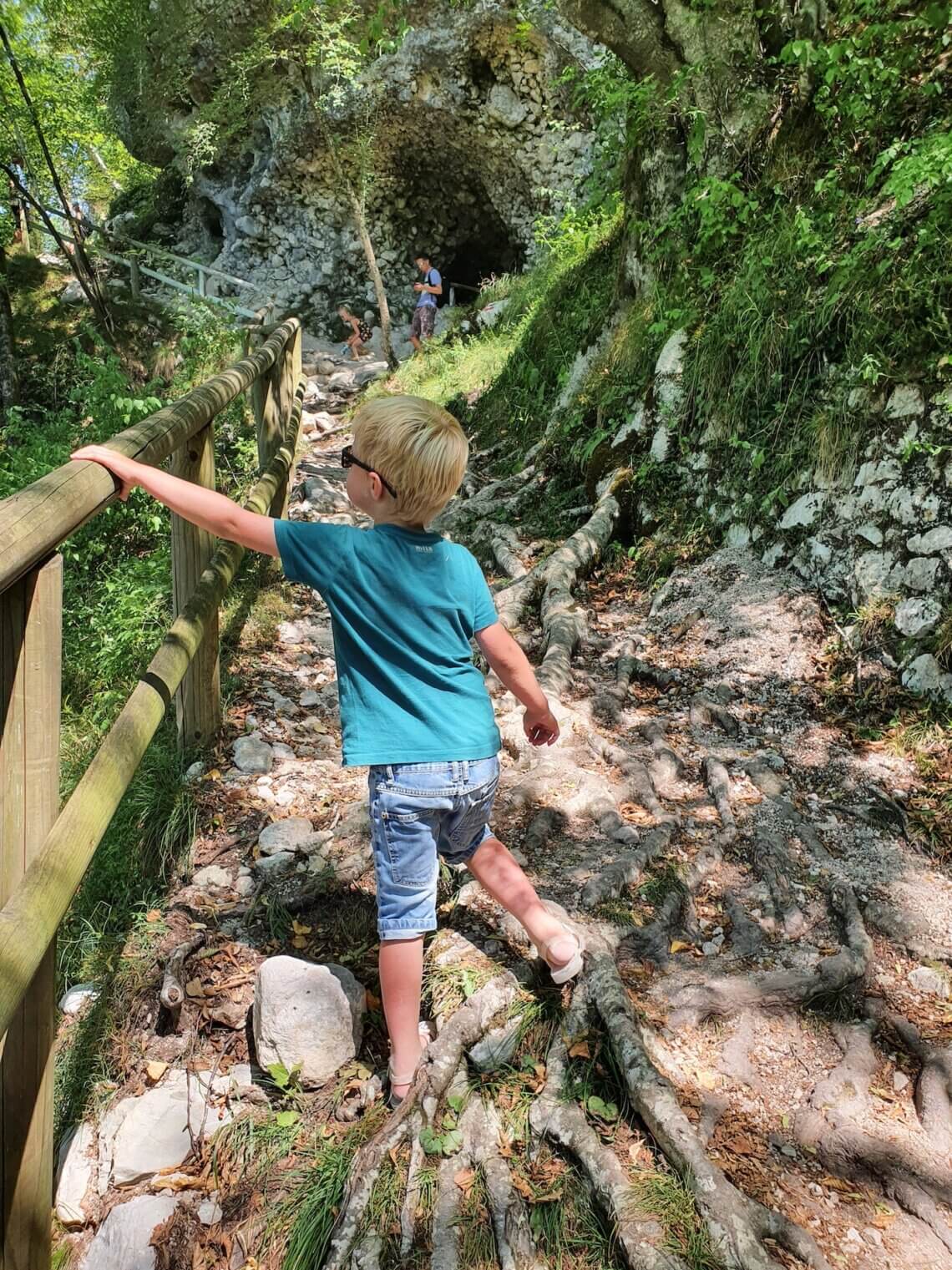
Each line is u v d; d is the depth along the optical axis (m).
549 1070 2.12
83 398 8.30
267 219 15.41
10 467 7.25
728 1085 2.18
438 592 2.01
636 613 4.57
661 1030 2.28
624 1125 2.01
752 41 5.06
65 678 4.55
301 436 8.80
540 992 2.31
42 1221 1.84
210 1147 2.09
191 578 3.29
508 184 13.78
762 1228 1.79
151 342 15.34
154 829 3.02
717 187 4.90
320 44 11.54
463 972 2.35
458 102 12.81
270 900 2.73
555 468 6.11
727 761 3.38
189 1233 1.93
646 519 5.04
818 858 2.89
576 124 12.06
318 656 4.54
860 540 3.94
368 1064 2.23
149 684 2.28
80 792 1.78
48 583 1.70
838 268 4.25
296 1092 2.16
